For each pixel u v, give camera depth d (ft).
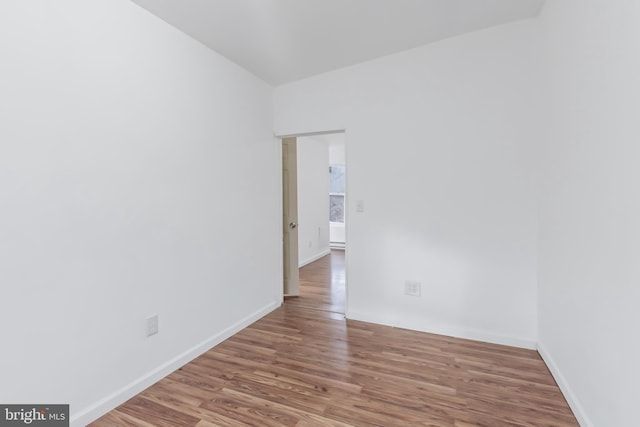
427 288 9.73
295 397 6.63
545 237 7.84
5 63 4.80
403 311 10.09
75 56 5.67
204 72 8.55
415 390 6.84
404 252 9.97
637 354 4.02
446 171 9.32
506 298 8.82
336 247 25.29
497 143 8.72
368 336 9.52
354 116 10.41
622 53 4.39
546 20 7.65
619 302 4.48
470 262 9.18
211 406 6.35
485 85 8.77
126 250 6.59
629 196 4.24
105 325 6.20
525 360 8.04
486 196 8.90
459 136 9.11
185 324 8.02
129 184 6.63
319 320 10.80
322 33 8.52
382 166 10.11
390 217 10.10
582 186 5.74
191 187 8.14
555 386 6.94
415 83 9.55
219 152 9.07
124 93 6.51
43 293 5.27
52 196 5.37
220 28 7.89
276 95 11.60
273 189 11.73
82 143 5.80
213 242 8.89
